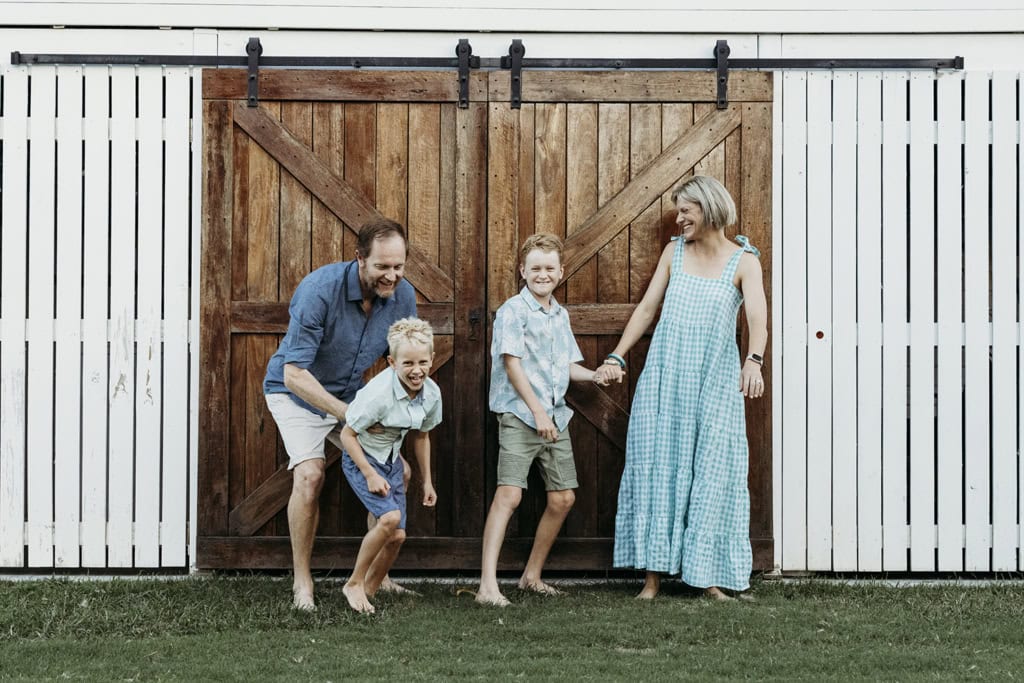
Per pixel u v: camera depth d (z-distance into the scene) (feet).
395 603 15.49
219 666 12.36
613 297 17.49
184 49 17.76
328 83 17.42
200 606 15.12
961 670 12.32
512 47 17.49
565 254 17.47
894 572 17.83
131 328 17.49
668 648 13.25
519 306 16.25
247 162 17.42
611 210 17.46
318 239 17.46
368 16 17.80
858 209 17.58
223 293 17.33
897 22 17.75
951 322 17.54
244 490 17.37
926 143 17.57
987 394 17.54
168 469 17.52
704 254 16.48
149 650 13.08
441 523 17.51
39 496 17.43
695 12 17.81
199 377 17.37
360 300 15.29
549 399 16.48
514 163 17.49
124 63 17.49
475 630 14.01
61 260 17.44
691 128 17.46
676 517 16.11
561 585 17.31
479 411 17.49
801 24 17.79
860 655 12.89
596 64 17.69
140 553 17.49
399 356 14.29
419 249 17.49
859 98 17.58
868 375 17.57
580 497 17.57
